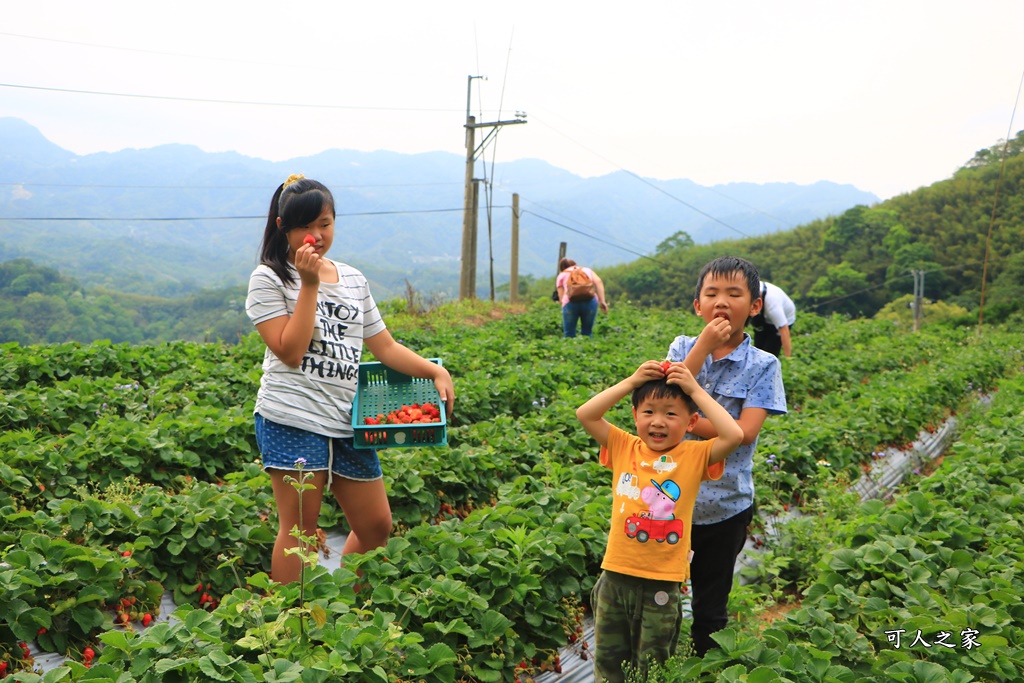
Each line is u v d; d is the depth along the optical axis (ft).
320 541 13.92
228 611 12.16
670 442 11.38
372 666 11.46
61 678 10.73
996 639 13.29
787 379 43.06
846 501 22.33
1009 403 40.16
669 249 266.98
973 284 192.95
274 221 13.47
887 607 15.07
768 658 12.38
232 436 23.67
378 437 13.73
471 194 88.99
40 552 13.99
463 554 15.10
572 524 16.72
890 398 35.73
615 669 11.76
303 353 13.10
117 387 28.12
